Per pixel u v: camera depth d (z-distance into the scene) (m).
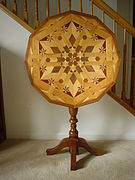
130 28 1.73
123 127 2.00
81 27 1.46
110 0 2.75
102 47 1.46
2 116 1.98
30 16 2.60
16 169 1.51
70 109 1.59
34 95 1.96
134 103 2.00
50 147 1.87
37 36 1.45
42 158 1.68
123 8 3.25
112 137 2.02
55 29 1.46
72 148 1.56
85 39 1.47
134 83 1.98
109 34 1.45
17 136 2.07
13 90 1.96
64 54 1.47
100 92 1.46
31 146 1.90
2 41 1.85
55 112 2.00
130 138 2.01
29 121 2.03
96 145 1.90
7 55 1.88
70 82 1.49
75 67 1.49
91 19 1.46
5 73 1.92
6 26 1.82
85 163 1.59
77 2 2.63
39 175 1.44
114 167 1.53
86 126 2.02
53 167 1.54
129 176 1.41
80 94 1.48
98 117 1.99
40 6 2.59
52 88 1.48
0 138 1.94
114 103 1.94
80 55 1.47
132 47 3.34
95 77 1.47
